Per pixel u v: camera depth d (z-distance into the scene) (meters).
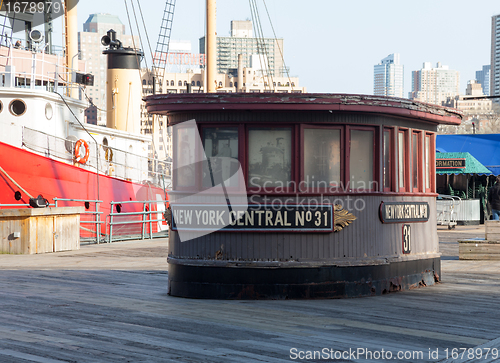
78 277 13.27
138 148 29.39
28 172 22.20
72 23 30.56
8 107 21.95
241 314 8.95
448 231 27.50
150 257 17.69
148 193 29.02
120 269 14.80
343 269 10.44
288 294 10.23
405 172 11.76
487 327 8.10
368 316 8.80
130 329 7.91
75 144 23.70
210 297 10.34
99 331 7.79
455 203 31.34
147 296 10.70
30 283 12.27
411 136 11.84
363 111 10.48
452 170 31.98
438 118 11.88
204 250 10.44
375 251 10.83
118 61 31.73
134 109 31.97
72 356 6.56
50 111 22.69
